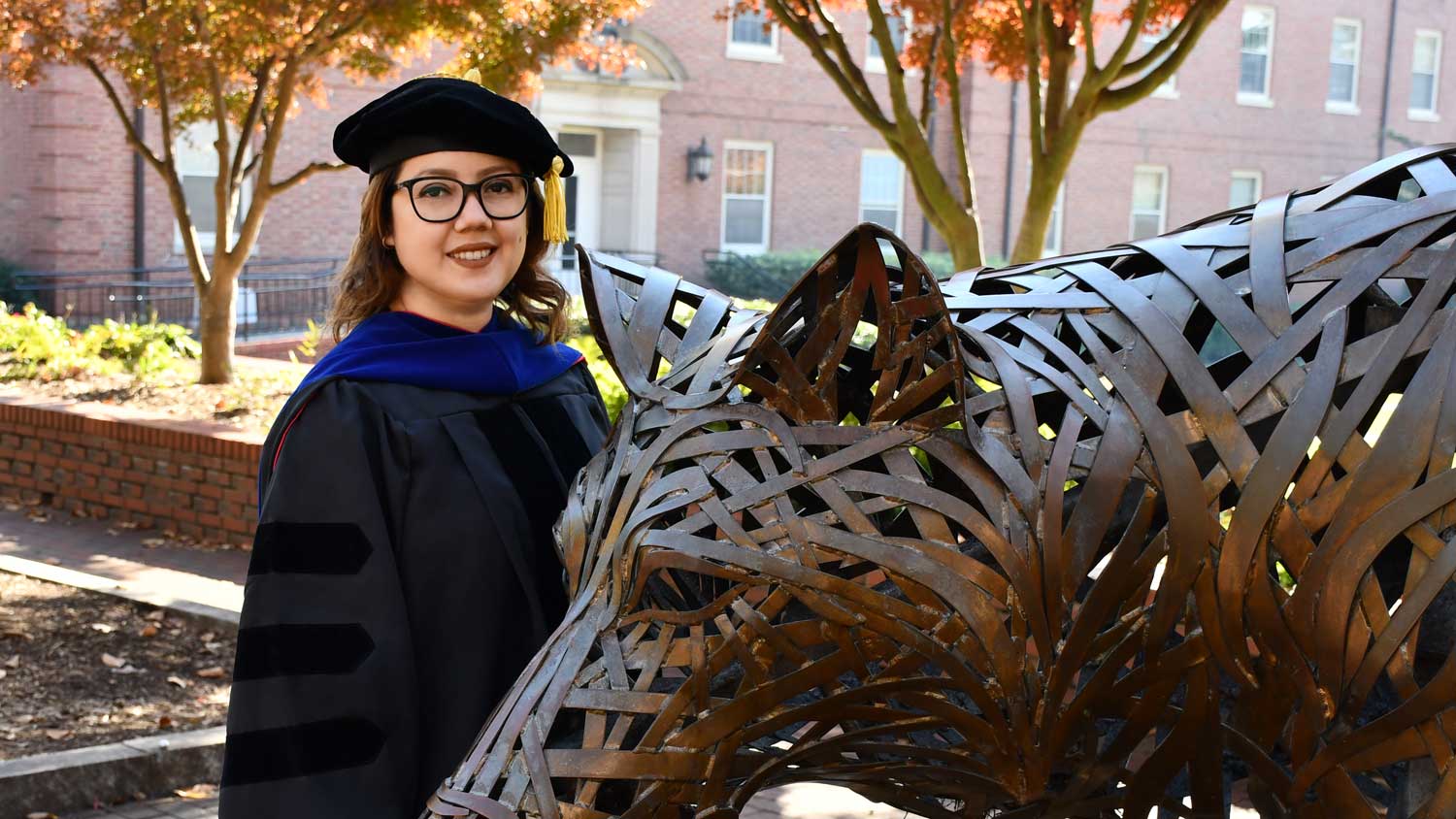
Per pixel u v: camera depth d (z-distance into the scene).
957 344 1.24
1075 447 1.25
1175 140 22.66
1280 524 1.19
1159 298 1.29
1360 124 23.95
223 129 9.05
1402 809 1.29
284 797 1.63
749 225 21.14
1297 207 1.32
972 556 1.31
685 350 1.45
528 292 2.09
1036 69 6.71
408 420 1.83
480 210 1.82
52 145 15.86
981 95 21.03
